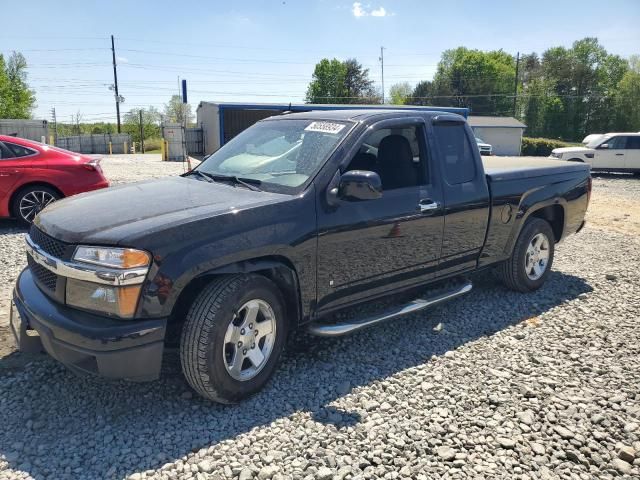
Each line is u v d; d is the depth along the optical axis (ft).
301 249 11.27
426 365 12.67
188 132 118.42
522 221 16.93
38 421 10.07
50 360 12.44
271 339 11.20
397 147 13.55
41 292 10.62
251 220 10.55
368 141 12.95
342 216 11.94
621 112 266.98
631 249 25.71
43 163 26.25
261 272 11.22
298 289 11.51
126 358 9.32
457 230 14.83
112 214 10.46
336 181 11.89
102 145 149.07
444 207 14.25
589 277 20.42
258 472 8.71
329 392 11.30
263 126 14.85
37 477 8.50
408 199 13.39
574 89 293.23
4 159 25.64
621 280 20.10
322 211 11.62
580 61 301.02
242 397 10.74
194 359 9.93
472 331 14.85
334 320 14.82
